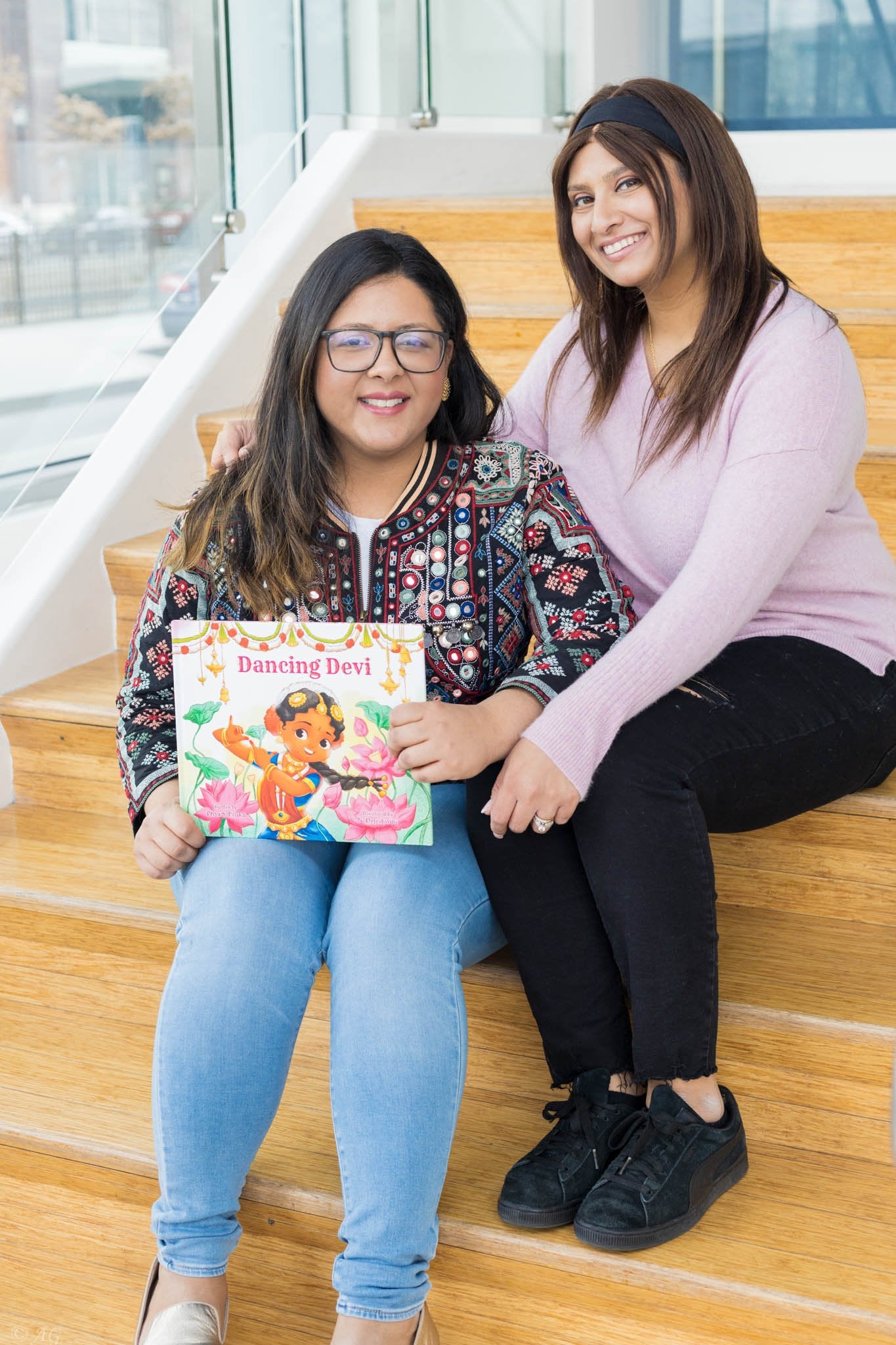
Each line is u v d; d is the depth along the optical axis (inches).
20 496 82.4
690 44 131.7
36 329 81.2
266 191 104.0
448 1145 46.6
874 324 83.7
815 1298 46.8
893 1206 52.3
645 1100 53.5
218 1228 48.3
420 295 50.9
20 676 81.7
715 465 56.1
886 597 59.2
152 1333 46.6
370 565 54.1
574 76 131.7
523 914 51.8
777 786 53.6
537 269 100.0
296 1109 59.9
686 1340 49.4
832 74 126.4
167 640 55.7
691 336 58.1
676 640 50.0
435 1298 53.3
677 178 54.3
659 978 49.2
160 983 67.7
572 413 63.2
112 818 79.2
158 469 91.1
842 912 63.6
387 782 51.1
